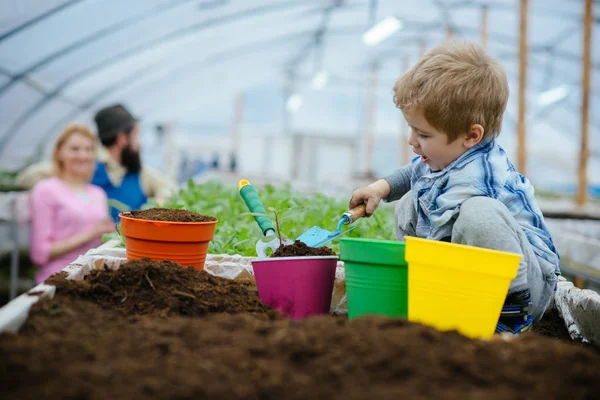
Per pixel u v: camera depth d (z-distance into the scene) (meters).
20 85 10.89
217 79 19.34
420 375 1.36
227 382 1.33
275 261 2.10
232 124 30.27
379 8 14.84
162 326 1.69
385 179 2.78
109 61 12.03
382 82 24.31
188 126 30.17
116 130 6.00
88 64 11.57
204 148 29.67
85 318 1.79
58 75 11.30
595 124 19.67
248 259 2.69
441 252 1.80
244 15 13.05
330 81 24.70
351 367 1.39
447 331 1.67
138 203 6.30
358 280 1.99
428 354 1.44
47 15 8.62
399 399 1.25
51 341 1.51
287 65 21.69
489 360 1.45
